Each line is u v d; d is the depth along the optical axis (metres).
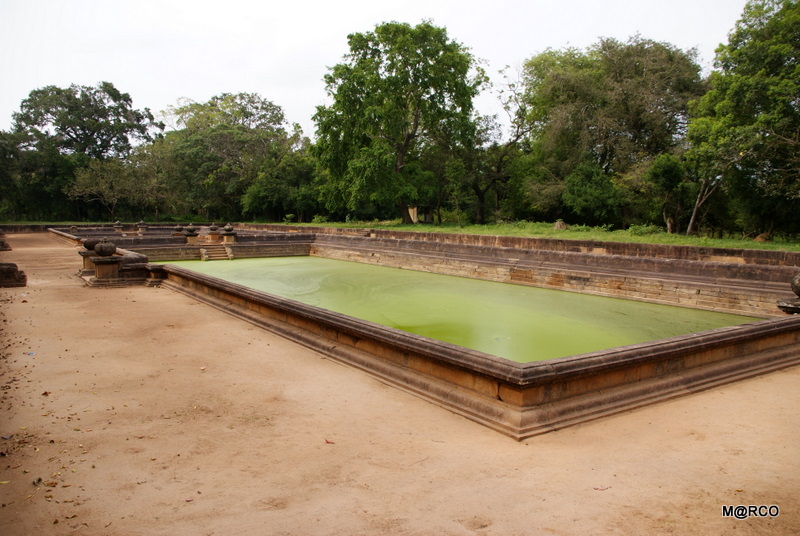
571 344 8.74
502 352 8.23
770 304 10.91
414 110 33.44
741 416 4.68
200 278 11.08
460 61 31.45
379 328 5.98
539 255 16.22
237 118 53.53
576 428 4.37
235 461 3.77
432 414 4.73
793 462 3.77
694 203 23.62
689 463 3.74
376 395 5.24
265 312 8.61
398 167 33.91
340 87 32.06
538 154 32.44
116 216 50.94
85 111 51.34
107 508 3.11
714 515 3.05
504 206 36.31
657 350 5.14
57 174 47.31
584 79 27.78
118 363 6.37
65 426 4.40
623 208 26.98
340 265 22.59
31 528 2.88
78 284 13.63
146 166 47.44
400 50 30.92
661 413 4.74
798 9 17.36
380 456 3.86
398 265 21.44
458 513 3.06
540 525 2.93
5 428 4.34
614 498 3.24
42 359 6.51
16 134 46.00
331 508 3.11
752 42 17.84
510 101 35.12
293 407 4.91
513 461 3.76
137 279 13.69
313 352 6.86
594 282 14.20
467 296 13.95
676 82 27.06
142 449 3.96
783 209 20.67
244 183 48.41
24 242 31.92
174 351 6.93
